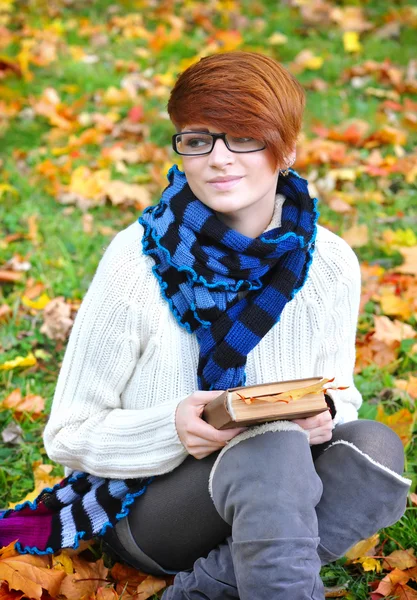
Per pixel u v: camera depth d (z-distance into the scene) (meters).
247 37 6.41
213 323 2.15
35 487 2.82
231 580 2.07
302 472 1.99
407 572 2.43
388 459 2.16
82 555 2.55
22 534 2.41
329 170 4.70
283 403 1.94
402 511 2.23
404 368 3.39
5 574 2.30
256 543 1.93
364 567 2.45
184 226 2.16
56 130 5.18
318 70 5.91
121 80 5.82
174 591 2.17
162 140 5.13
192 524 2.20
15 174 4.71
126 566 2.48
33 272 3.96
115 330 2.22
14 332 3.61
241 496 1.97
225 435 2.04
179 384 2.23
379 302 3.77
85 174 4.63
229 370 2.15
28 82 5.71
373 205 4.44
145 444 2.20
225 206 2.10
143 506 2.26
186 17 6.80
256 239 2.12
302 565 1.92
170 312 2.19
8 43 6.21
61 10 6.88
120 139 5.14
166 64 6.07
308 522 1.96
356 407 2.52
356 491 2.13
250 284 2.15
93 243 4.20
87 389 2.29
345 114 5.29
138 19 6.70
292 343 2.25
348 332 2.37
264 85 2.01
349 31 6.42
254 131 2.01
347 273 2.28
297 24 6.62
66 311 3.66
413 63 5.80
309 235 2.21
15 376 3.38
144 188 4.57
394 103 5.37
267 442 2.02
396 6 6.76
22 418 3.14
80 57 6.11
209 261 2.11
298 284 2.21
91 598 2.32
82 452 2.30
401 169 4.68
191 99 2.02
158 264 2.19
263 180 2.10
